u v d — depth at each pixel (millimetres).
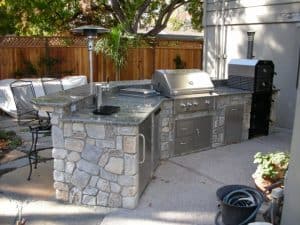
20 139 6156
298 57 6816
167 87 5191
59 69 9984
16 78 9352
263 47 7469
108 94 5117
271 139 6543
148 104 4590
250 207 3279
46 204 3891
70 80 8156
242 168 4988
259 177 3945
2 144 5824
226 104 5957
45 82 7273
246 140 6445
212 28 8625
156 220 3568
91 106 4379
